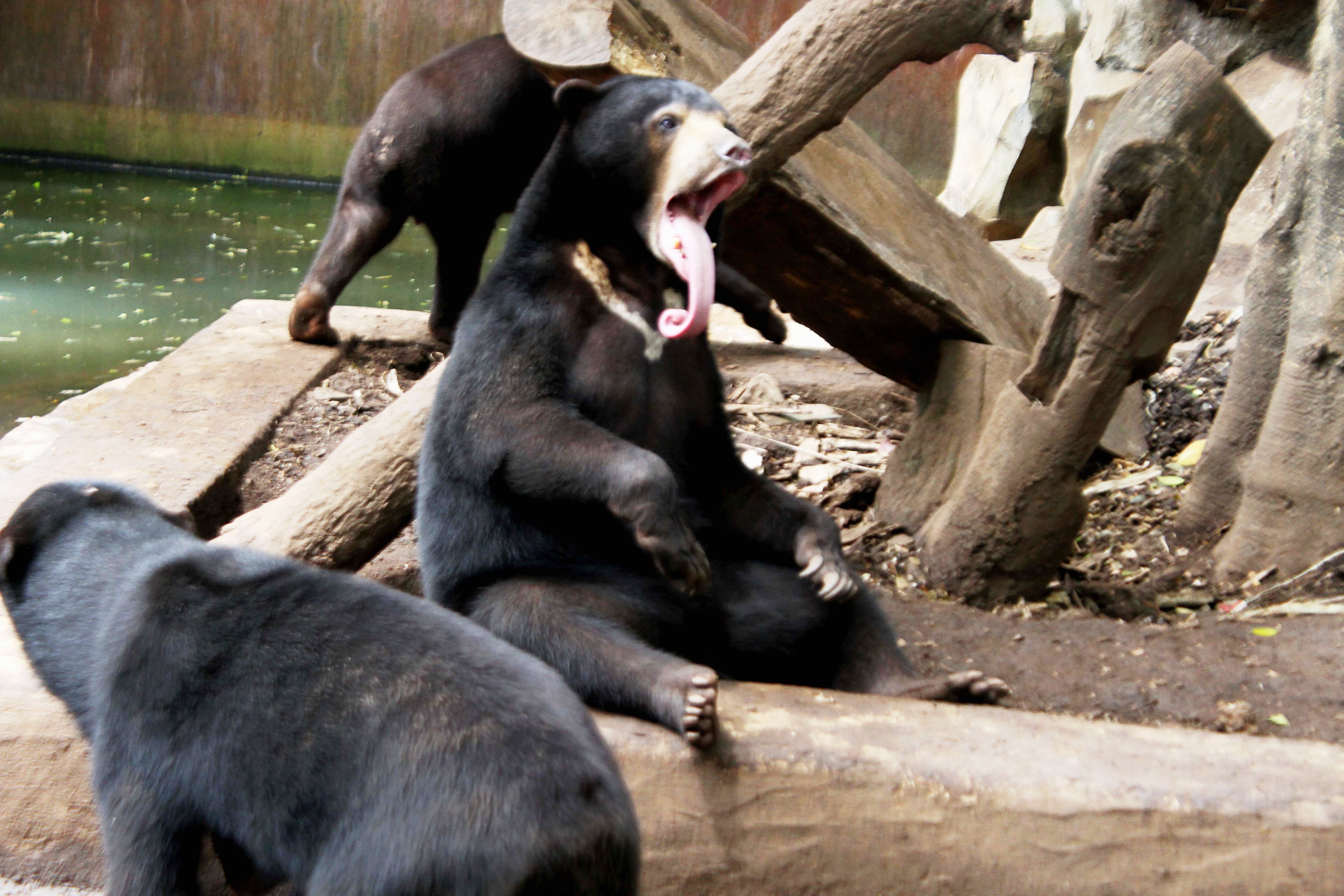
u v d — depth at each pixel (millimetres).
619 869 2477
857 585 3918
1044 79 12266
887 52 4918
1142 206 4395
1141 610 4910
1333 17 4750
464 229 7840
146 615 2875
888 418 7246
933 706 3404
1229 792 3014
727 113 3844
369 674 2611
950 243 6402
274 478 6117
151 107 20734
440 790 2408
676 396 3943
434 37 20297
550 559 3666
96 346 10383
